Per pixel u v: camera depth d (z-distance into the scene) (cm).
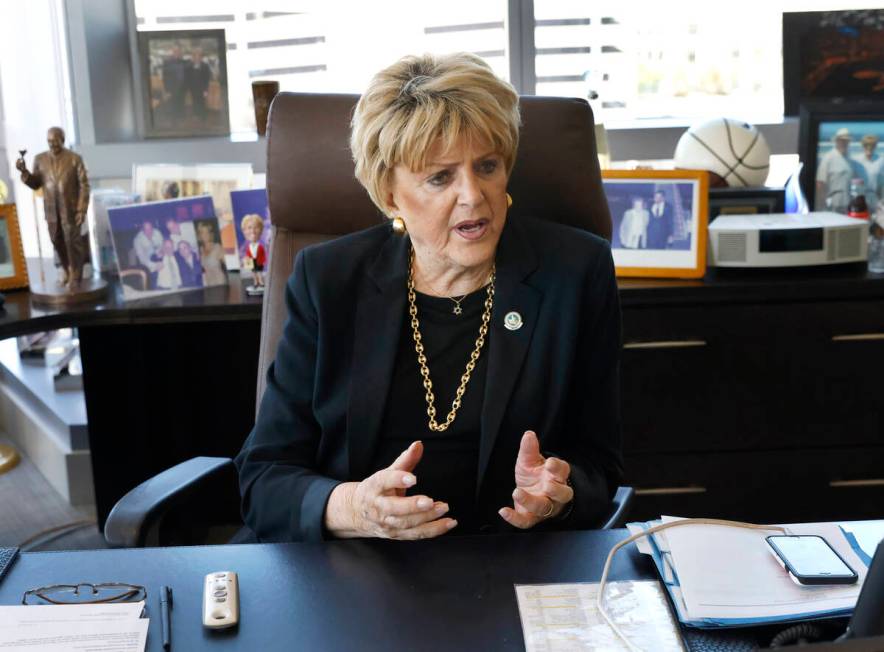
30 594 107
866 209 237
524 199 160
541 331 138
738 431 224
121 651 97
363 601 105
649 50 281
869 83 267
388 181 136
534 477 125
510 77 282
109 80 278
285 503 134
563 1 278
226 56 277
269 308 168
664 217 221
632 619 100
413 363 141
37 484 301
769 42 279
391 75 132
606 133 271
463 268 139
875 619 82
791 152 271
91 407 244
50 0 270
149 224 225
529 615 101
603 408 145
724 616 98
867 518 230
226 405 257
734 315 218
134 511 135
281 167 167
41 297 222
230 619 100
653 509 229
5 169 290
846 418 224
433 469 141
